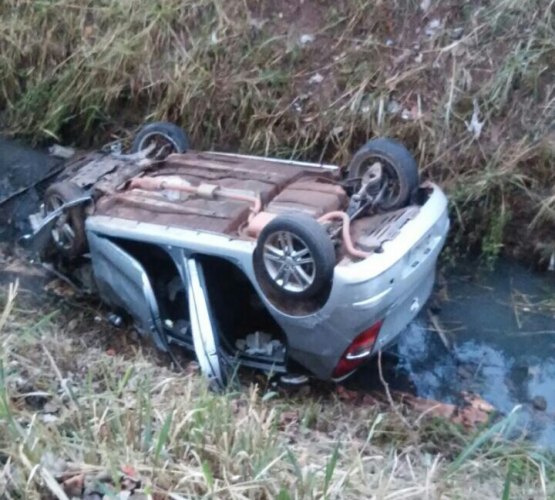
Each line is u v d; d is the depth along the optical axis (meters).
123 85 7.34
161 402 4.00
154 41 7.34
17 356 4.23
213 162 5.62
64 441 3.37
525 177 6.19
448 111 6.43
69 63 7.62
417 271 4.75
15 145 7.56
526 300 5.83
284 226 4.47
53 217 5.37
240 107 6.92
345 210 5.07
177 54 7.26
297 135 6.77
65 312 5.56
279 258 4.55
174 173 5.51
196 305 4.82
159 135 6.02
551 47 6.45
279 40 7.06
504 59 6.52
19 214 6.35
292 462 3.30
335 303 4.46
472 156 6.37
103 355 4.73
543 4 6.59
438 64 6.63
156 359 5.17
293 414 4.59
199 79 7.07
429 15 6.81
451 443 4.48
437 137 6.44
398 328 4.88
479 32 6.64
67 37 7.68
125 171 5.58
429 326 5.61
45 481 3.03
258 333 5.07
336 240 4.70
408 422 4.67
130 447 3.40
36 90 7.63
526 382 5.14
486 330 5.57
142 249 5.30
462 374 5.20
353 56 6.83
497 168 6.26
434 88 6.59
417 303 5.00
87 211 5.41
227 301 5.18
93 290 5.73
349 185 5.26
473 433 4.58
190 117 7.09
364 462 3.87
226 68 7.10
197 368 4.98
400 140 6.52
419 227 4.79
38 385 4.01
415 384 5.12
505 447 4.38
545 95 6.38
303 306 4.57
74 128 7.54
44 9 7.75
